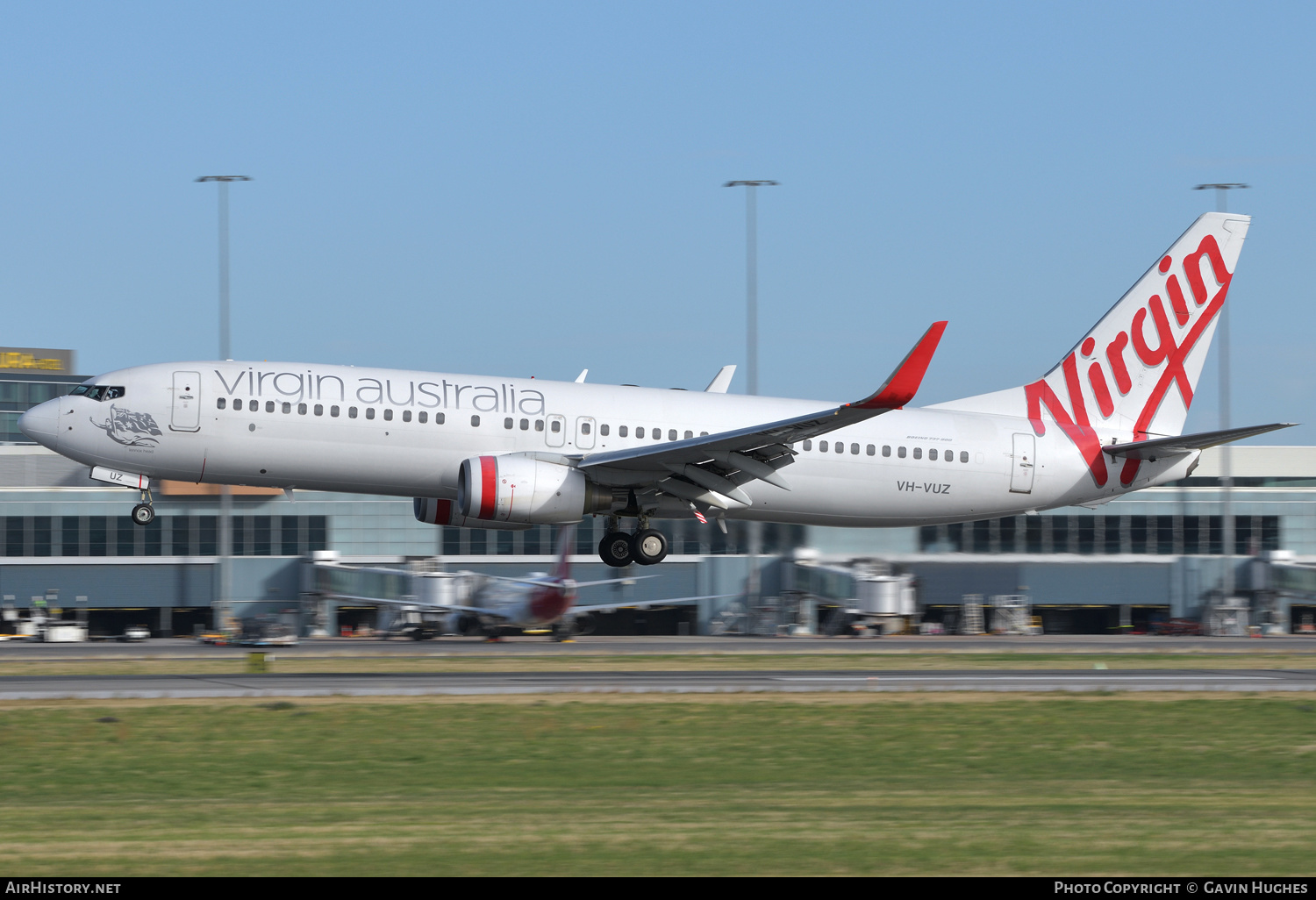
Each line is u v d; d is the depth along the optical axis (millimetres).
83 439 109812
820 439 122375
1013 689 98562
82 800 59688
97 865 46281
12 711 80125
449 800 59781
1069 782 67250
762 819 54812
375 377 114125
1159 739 80312
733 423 120938
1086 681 106062
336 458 112375
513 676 105938
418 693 90312
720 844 50156
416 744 73875
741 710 86562
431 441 113250
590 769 68875
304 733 75688
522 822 53906
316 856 47656
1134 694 96938
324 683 96438
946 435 126062
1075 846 50219
